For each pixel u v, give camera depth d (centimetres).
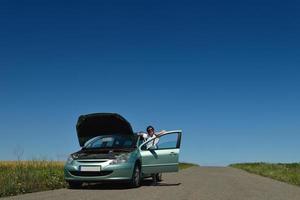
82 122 1644
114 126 1675
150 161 1644
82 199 1161
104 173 1500
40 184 1525
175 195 1286
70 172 1522
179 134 1691
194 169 3650
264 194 1392
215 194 1343
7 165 3139
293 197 1326
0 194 1268
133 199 1172
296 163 4238
